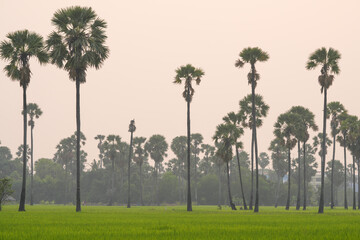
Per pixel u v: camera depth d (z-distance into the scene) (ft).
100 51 330.54
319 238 116.47
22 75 339.16
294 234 128.67
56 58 330.13
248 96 572.10
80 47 333.83
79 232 131.23
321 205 360.28
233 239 114.83
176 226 161.48
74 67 333.62
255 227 157.28
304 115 590.14
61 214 272.51
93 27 339.16
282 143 570.05
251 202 541.34
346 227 157.99
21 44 338.13
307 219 226.17
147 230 141.79
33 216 238.27
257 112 570.46
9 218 212.23
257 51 421.18
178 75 435.12
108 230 140.56
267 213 349.20
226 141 547.90
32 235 120.88
